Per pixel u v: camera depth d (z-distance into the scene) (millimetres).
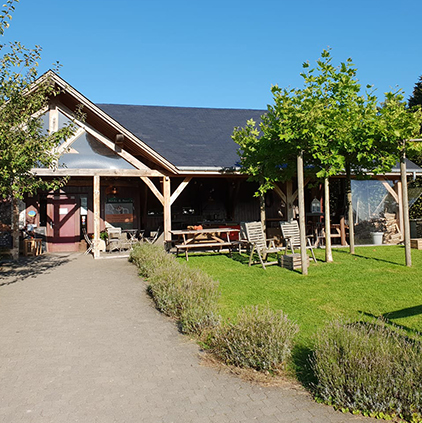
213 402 3682
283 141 10625
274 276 9234
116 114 17828
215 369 4418
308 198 18156
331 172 9961
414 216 19906
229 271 9961
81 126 12984
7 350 5043
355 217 16516
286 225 11367
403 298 7102
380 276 9078
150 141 15172
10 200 14000
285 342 4379
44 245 15391
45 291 8328
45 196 15547
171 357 4773
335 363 3727
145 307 7039
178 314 6344
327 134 9594
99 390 3943
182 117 18719
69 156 13031
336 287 8039
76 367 4508
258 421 3348
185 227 16859
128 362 4637
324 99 9844
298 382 4062
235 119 19172
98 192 12945
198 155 14445
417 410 3385
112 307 7055
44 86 9812
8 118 8789
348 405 3498
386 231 16547
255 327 4613
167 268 8266
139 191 16594
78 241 15719
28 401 3734
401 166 10477
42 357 4805
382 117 10211
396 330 5012
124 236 14406
